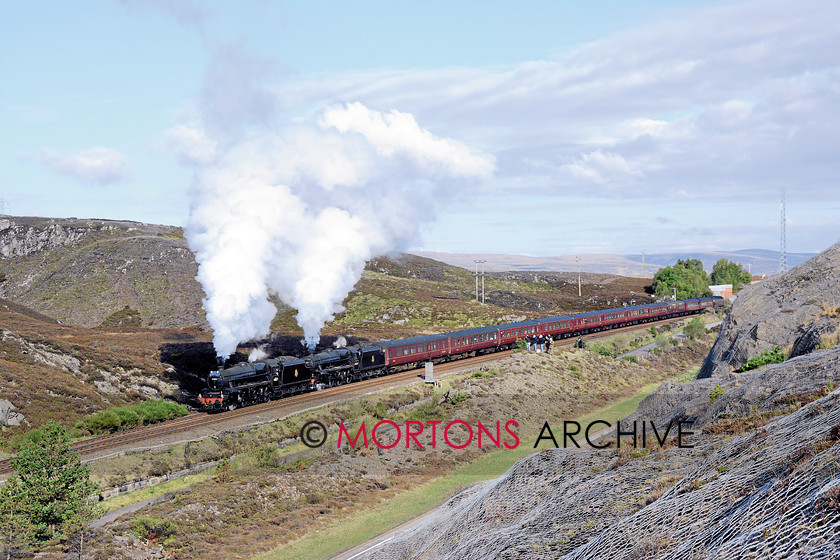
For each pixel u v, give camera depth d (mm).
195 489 33312
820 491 10117
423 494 36812
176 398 52812
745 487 12648
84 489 26562
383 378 57875
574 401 57312
